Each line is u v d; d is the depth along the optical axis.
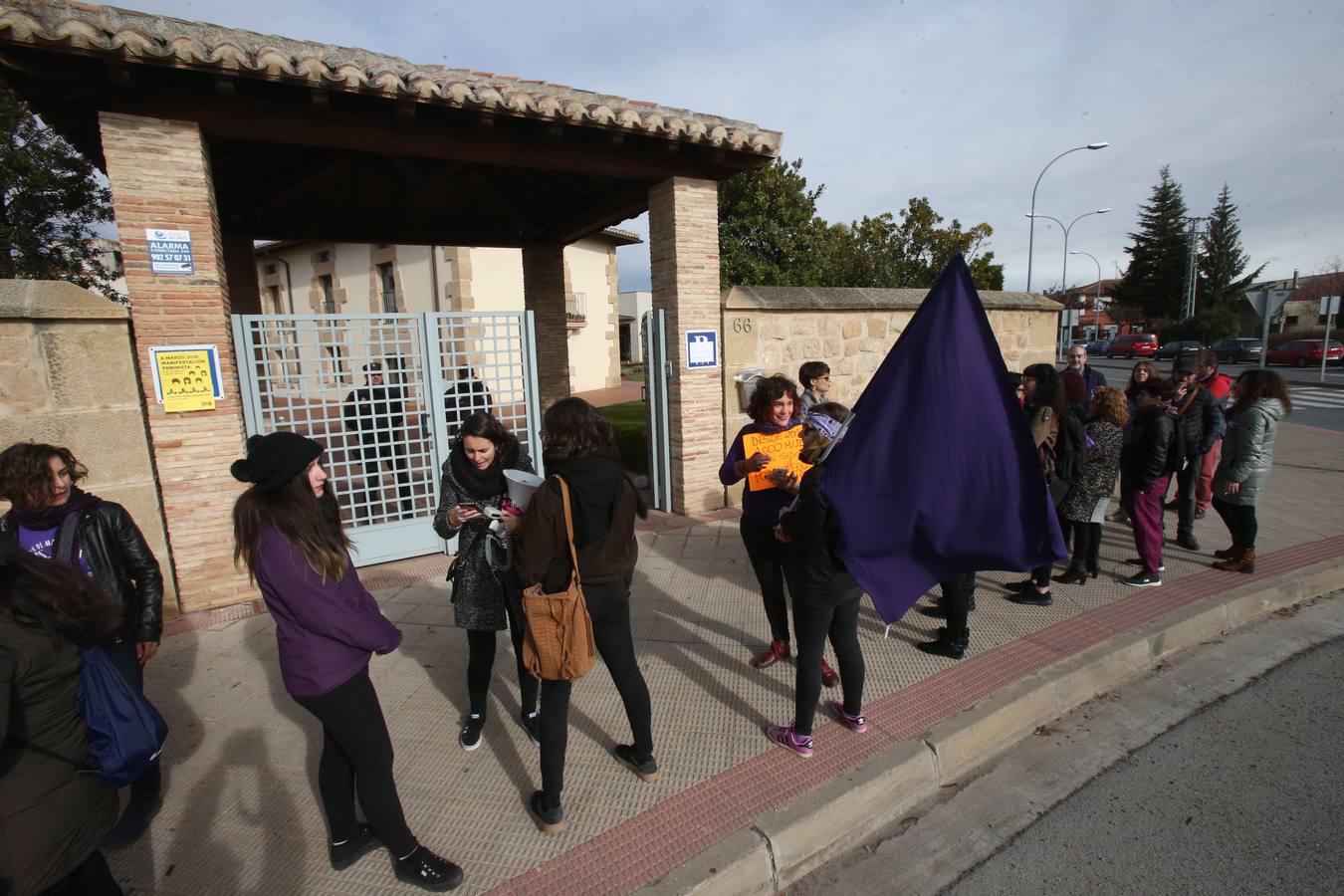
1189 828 2.73
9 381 4.09
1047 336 9.66
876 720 3.34
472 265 17.61
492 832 2.66
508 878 2.42
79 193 14.00
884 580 2.90
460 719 3.47
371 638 2.27
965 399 2.83
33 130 13.41
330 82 4.41
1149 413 4.78
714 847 2.53
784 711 3.44
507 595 3.06
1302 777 3.02
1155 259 49.72
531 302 9.95
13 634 1.67
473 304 17.69
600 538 2.59
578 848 2.55
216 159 6.61
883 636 4.26
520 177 8.40
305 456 2.19
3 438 4.10
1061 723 3.57
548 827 2.63
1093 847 2.66
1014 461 2.85
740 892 2.46
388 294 19.02
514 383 6.18
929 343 2.86
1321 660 4.09
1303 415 15.36
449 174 6.67
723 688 3.68
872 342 8.05
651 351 6.89
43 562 1.78
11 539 1.76
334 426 6.71
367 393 6.10
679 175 6.33
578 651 2.47
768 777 2.92
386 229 8.97
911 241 21.03
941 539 2.90
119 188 4.24
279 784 2.98
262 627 4.51
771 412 3.66
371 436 6.27
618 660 2.75
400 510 5.85
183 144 4.38
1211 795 2.92
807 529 2.95
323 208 8.47
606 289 25.34
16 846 1.68
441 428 5.86
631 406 16.83
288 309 21.94
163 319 4.41
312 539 2.17
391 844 2.36
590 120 5.38
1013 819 2.86
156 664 4.05
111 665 1.93
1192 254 44.62
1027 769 3.21
